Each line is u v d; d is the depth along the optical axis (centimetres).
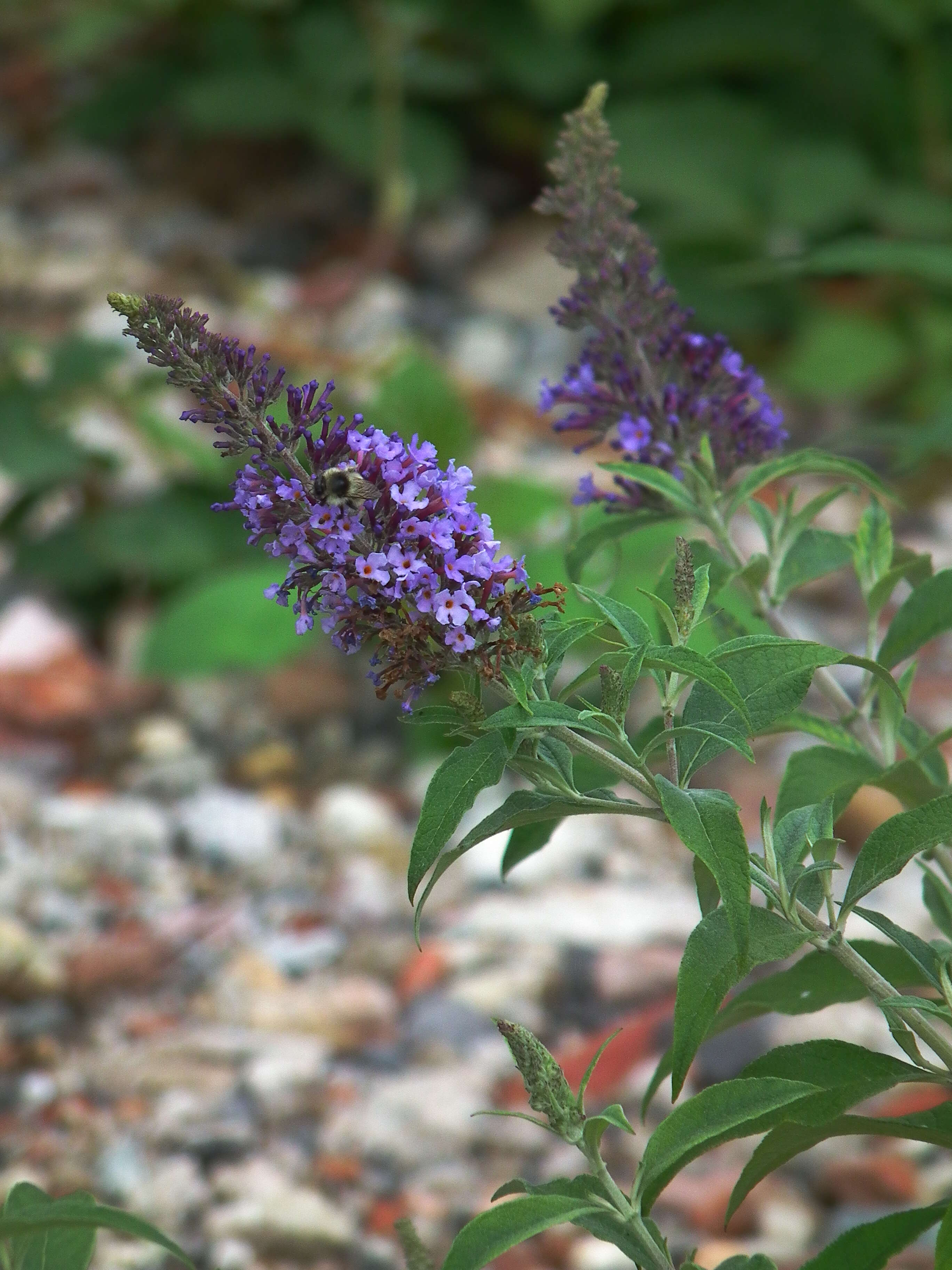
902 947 282
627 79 1264
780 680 253
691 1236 465
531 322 1178
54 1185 486
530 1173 494
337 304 1164
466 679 245
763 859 257
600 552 647
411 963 602
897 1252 269
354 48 1268
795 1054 259
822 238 1155
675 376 367
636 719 715
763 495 941
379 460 242
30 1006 579
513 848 312
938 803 247
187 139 1398
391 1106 517
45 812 696
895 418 1083
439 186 1262
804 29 1223
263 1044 553
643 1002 577
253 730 790
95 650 856
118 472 883
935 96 1203
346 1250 460
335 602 240
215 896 653
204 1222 472
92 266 1195
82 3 1390
